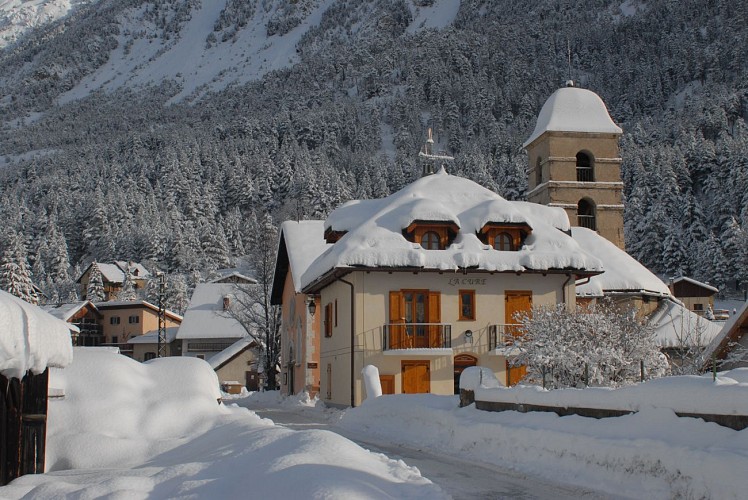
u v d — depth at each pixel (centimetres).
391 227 3114
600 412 1335
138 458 1330
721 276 9738
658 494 1066
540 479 1295
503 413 1667
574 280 3152
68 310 9294
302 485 866
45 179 18762
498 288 3094
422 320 3036
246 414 1645
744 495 919
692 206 11412
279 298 4969
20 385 1112
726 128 16625
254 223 13312
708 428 1066
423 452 1725
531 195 5469
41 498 927
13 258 9306
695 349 2631
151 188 17612
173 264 13075
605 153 5181
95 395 1433
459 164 16425
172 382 1554
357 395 2961
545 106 5394
